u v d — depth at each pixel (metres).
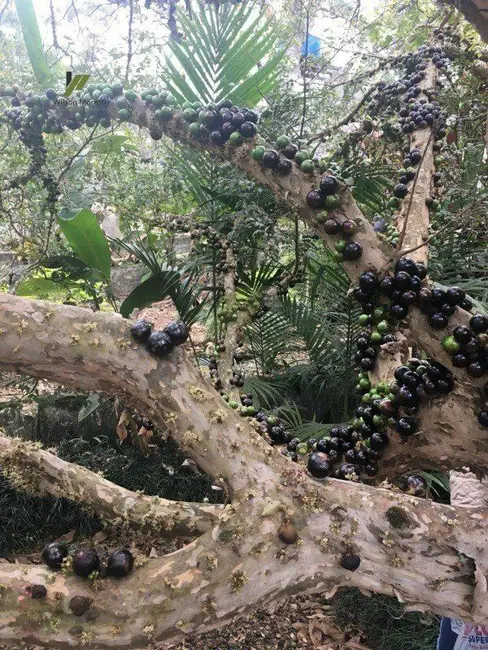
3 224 3.90
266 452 1.14
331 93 3.93
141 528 1.22
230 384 2.62
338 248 1.61
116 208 3.84
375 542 1.12
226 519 1.07
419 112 2.72
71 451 4.45
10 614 0.93
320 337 3.97
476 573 1.11
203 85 3.09
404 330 1.47
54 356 1.02
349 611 3.50
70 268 3.75
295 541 1.07
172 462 4.44
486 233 3.52
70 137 3.58
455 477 1.84
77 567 0.97
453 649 2.24
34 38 2.95
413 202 2.46
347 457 1.64
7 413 4.48
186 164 3.48
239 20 2.96
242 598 1.03
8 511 3.97
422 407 1.43
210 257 3.56
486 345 1.29
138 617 0.97
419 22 4.30
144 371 1.05
